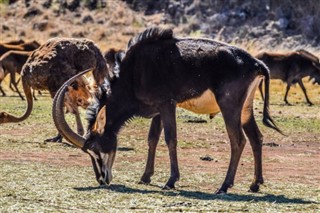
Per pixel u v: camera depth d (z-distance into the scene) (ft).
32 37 541.75
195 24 541.75
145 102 130.41
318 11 513.86
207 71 126.93
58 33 547.49
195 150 175.22
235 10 540.93
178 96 128.67
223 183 125.18
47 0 581.12
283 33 511.81
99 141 128.36
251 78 126.31
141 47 130.41
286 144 189.88
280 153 173.88
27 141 181.27
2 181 128.67
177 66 127.95
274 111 272.92
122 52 132.05
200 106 128.98
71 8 572.92
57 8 573.33
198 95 127.85
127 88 130.62
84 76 167.84
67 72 172.65
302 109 284.61
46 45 176.14
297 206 114.62
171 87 128.47
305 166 155.53
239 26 529.45
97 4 573.74
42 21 558.56
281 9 526.57
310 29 510.58
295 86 368.48
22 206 110.42
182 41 129.49
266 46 500.74
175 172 128.16
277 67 327.88
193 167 150.61
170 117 128.88
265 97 127.03
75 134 127.95
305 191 127.34
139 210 109.29
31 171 139.44
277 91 355.56
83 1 576.20
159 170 145.28
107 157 128.98
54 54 173.17
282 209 112.37
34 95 303.48
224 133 207.21
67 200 114.93
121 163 152.76
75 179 132.77
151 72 129.18
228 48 127.24
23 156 158.92
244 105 127.65
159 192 123.44
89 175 137.18
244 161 159.12
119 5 573.33
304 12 517.96
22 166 145.07
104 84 131.54
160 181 134.51
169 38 130.11
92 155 128.36
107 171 128.47
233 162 125.80
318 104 311.47
